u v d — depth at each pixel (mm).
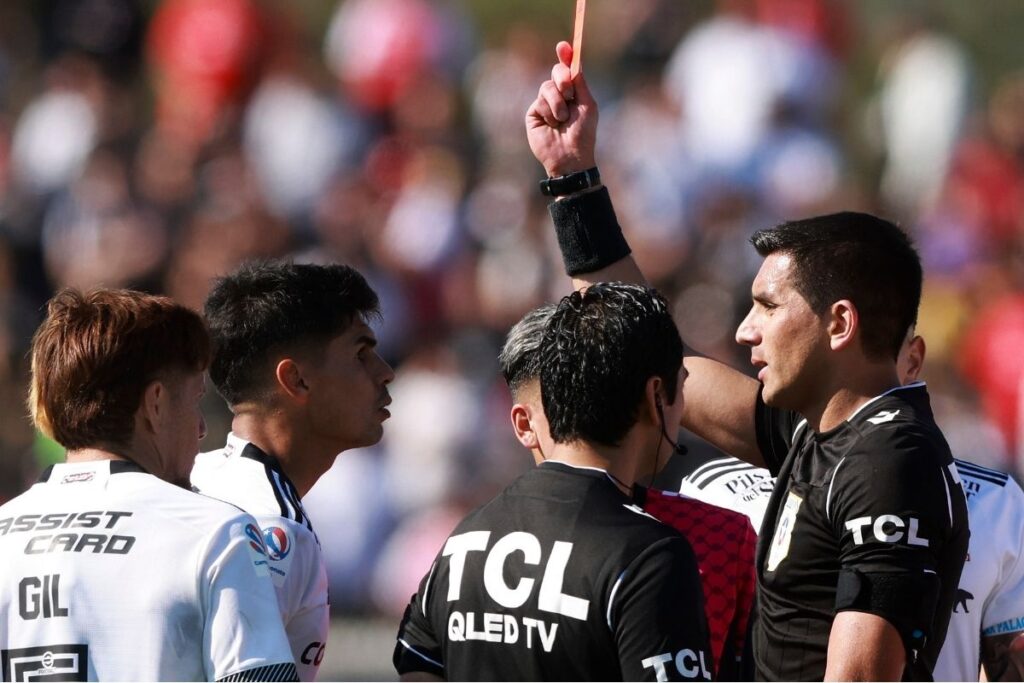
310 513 27750
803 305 10461
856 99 40469
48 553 9469
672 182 34938
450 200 34094
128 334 9867
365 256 33812
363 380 11492
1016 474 29266
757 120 37125
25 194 35281
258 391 11336
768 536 10516
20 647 9383
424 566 27344
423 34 39281
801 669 10133
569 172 12039
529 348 10766
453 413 28984
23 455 27375
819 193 35812
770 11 39094
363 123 38438
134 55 40781
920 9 40688
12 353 29562
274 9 41875
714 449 13352
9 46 40844
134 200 34281
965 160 37000
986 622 11477
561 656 9430
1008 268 33156
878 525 9617
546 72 37875
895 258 10445
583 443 10055
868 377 10430
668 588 9312
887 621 9461
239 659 9227
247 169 35594
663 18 39188
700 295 30719
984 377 31078
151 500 9578
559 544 9609
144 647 9258
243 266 11812
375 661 25125
